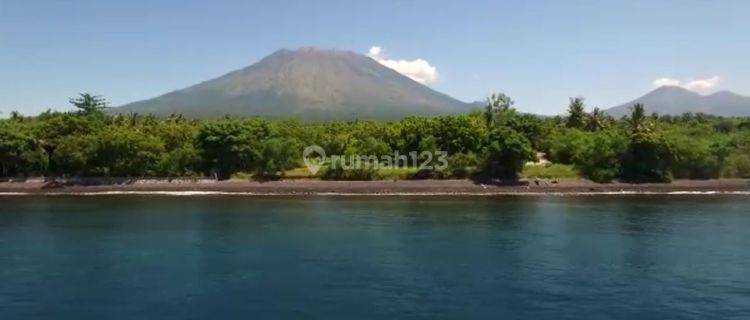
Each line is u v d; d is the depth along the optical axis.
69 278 46.41
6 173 111.25
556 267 49.47
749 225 70.06
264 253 54.91
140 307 39.47
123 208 85.81
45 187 106.75
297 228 68.38
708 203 91.50
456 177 110.00
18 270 48.91
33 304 40.12
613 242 59.50
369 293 42.28
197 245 58.56
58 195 102.31
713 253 54.66
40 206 88.12
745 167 114.88
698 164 113.38
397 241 60.28
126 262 51.53
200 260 52.22
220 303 40.19
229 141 112.38
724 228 68.06
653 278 46.19
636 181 110.56
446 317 37.28
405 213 80.44
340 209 84.69
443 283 44.72
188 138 121.50
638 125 116.94
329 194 103.00
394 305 39.59
